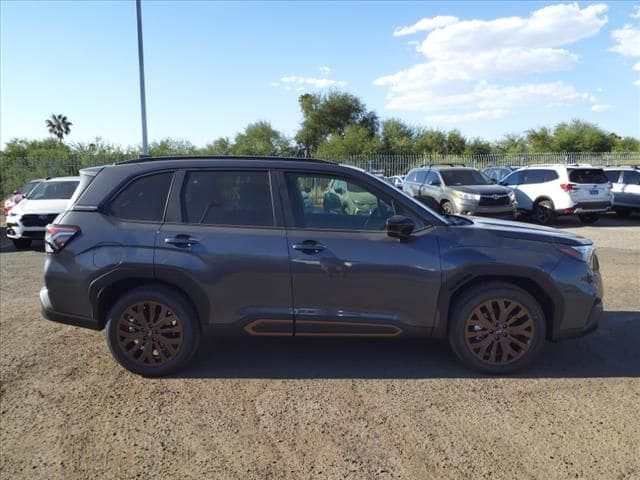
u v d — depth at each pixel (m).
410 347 5.03
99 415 3.71
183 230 4.33
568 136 47.38
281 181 4.45
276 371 4.47
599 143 47.12
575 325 4.33
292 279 4.27
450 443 3.28
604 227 15.72
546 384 4.16
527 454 3.15
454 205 15.49
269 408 3.78
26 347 5.11
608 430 3.42
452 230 4.36
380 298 4.28
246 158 4.57
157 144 29.69
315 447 3.25
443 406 3.79
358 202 4.41
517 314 4.29
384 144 44.81
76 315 4.41
